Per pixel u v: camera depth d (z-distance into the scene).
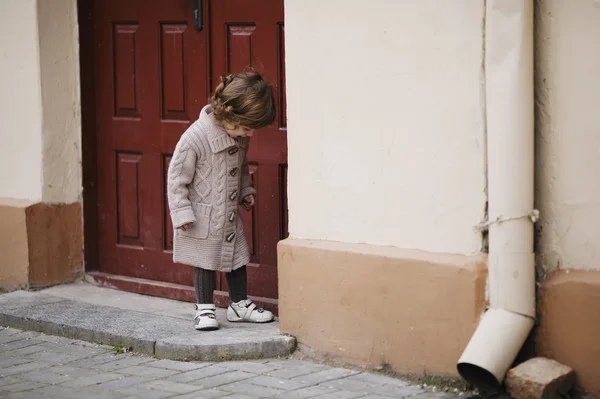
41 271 6.96
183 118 6.62
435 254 4.84
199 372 5.16
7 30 7.00
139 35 6.77
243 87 5.41
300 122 5.34
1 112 7.12
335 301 5.21
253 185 6.17
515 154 4.48
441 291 4.76
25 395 4.89
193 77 6.50
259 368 5.21
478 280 4.63
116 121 6.96
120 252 7.04
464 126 4.70
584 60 4.41
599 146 4.41
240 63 6.22
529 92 4.47
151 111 6.77
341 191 5.21
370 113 5.05
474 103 4.65
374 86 5.01
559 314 4.52
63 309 6.37
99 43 6.99
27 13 6.85
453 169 4.76
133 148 6.89
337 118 5.18
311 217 5.36
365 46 5.02
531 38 4.46
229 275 5.88
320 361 5.31
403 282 4.90
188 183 5.59
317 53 5.22
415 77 4.85
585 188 4.47
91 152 7.11
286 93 5.40
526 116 4.47
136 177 6.90
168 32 6.61
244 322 5.88
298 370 5.16
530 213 4.50
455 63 4.70
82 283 7.13
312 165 5.32
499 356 4.45
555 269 4.59
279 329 5.53
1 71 7.08
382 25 4.95
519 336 4.52
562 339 4.52
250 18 6.12
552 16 4.47
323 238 5.32
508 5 4.45
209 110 5.68
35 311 6.33
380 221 5.07
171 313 6.24
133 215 6.95
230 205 5.68
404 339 4.94
